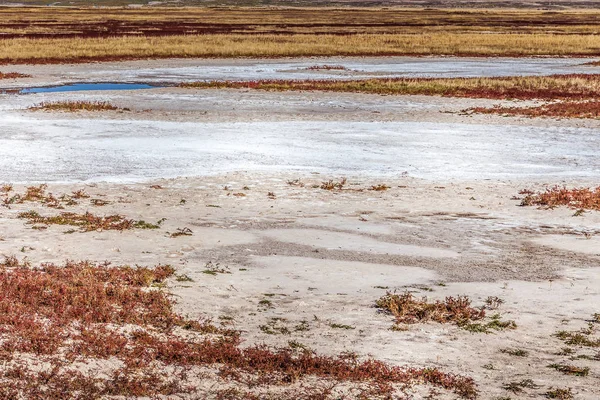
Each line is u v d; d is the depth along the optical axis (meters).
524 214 16.31
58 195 17.25
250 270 11.92
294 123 28.31
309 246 13.52
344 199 17.48
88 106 30.94
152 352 8.14
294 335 8.95
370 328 9.27
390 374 7.66
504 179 19.83
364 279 11.52
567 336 9.12
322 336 8.94
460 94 37.28
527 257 13.07
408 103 34.28
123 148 22.89
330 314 9.79
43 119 28.14
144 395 7.08
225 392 7.22
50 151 22.28
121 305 9.81
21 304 9.19
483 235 14.59
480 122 29.17
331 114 30.67
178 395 7.12
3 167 20.11
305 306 10.12
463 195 18.02
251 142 24.23
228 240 13.85
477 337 9.03
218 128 26.83
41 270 11.45
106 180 18.91
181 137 24.91
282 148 23.42
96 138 24.45
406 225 15.27
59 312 9.13
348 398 7.14
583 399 7.20
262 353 8.14
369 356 8.30
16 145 23.06
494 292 10.98
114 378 7.40
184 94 36.53
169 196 17.41
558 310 10.14
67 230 14.34
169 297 10.38
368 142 24.72
